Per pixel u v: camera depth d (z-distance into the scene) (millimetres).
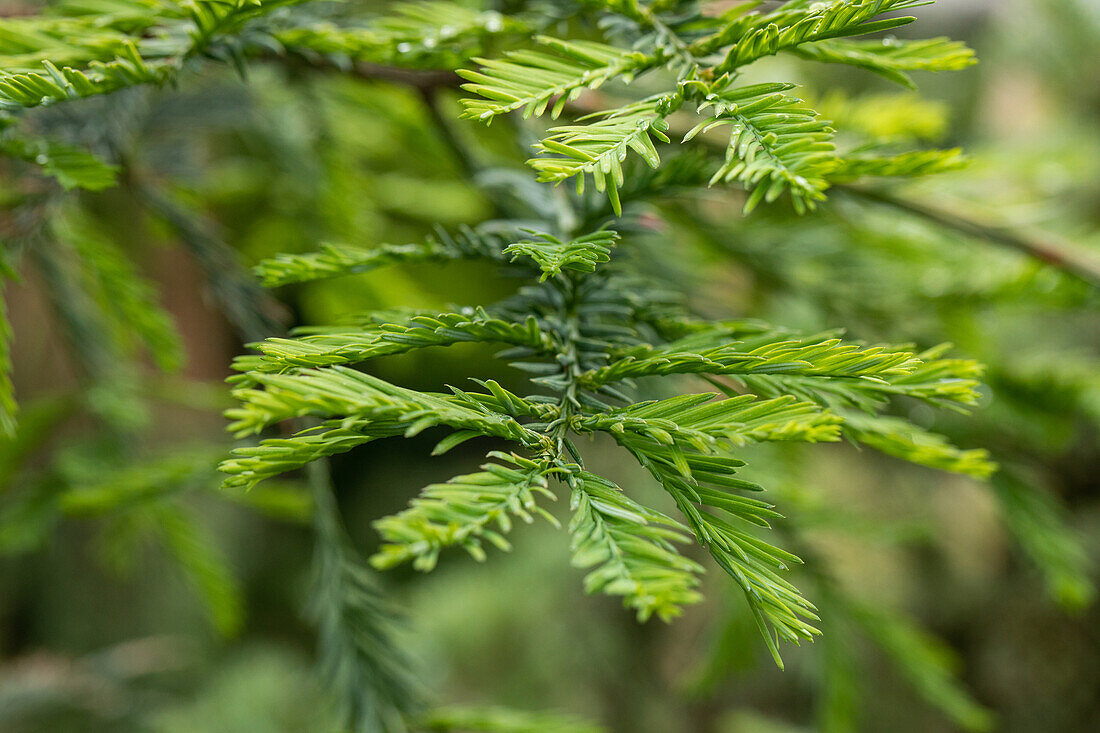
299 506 1264
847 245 1234
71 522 3094
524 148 872
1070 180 1435
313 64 825
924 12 2262
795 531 1150
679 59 704
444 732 882
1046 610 3029
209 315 2059
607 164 654
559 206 756
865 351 669
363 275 1441
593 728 880
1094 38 2434
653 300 737
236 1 713
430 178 1747
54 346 1849
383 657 904
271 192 1614
